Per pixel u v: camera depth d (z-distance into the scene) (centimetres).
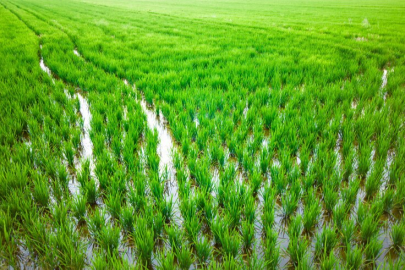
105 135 379
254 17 2114
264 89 521
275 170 289
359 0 4750
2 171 273
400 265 194
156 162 306
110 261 203
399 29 1384
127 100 487
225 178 285
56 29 1329
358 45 963
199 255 210
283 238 233
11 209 240
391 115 420
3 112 412
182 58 796
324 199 264
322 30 1349
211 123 391
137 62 734
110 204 246
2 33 1162
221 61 752
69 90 534
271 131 379
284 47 939
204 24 1641
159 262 207
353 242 224
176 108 461
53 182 286
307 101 460
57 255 199
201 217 253
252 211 238
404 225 222
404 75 603
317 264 209
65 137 376
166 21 1795
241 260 199
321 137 372
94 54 812
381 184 279
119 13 2389
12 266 204
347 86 540
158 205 249
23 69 635
